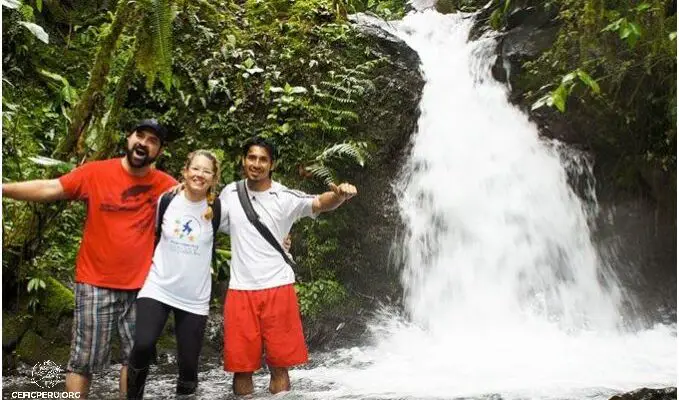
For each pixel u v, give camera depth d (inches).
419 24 363.3
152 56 186.5
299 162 251.0
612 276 290.4
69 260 205.0
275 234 151.5
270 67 261.3
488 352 220.1
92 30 261.1
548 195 292.7
